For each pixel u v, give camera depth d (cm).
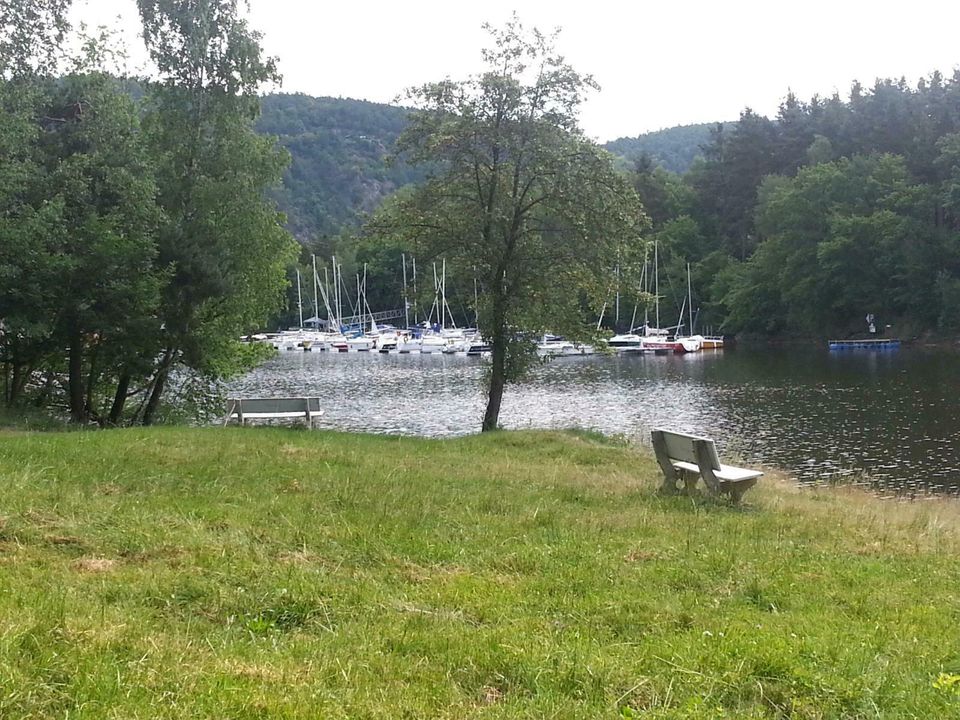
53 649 426
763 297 7750
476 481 1168
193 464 1141
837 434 2825
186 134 2400
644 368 5756
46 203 1917
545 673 451
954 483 2078
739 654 482
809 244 7312
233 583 586
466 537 789
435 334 8925
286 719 375
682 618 566
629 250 2258
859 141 8119
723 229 9256
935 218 6906
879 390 3966
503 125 2233
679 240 9162
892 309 7100
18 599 500
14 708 361
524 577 661
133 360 2272
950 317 6506
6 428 1792
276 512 843
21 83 2047
